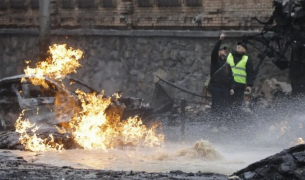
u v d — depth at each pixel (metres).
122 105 36.19
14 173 19.81
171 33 54.31
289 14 40.72
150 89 55.44
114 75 56.84
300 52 40.44
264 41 43.25
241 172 19.42
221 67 40.12
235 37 52.12
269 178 18.50
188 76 53.97
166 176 20.05
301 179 18.06
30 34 61.00
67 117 33.53
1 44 62.22
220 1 52.78
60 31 58.84
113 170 21.98
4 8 62.62
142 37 55.78
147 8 55.91
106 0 57.28
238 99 40.44
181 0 54.38
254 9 51.69
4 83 36.53
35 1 61.06
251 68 40.59
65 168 21.83
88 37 57.94
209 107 47.09
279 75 50.00
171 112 46.09
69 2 58.81
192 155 26.70
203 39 53.47
